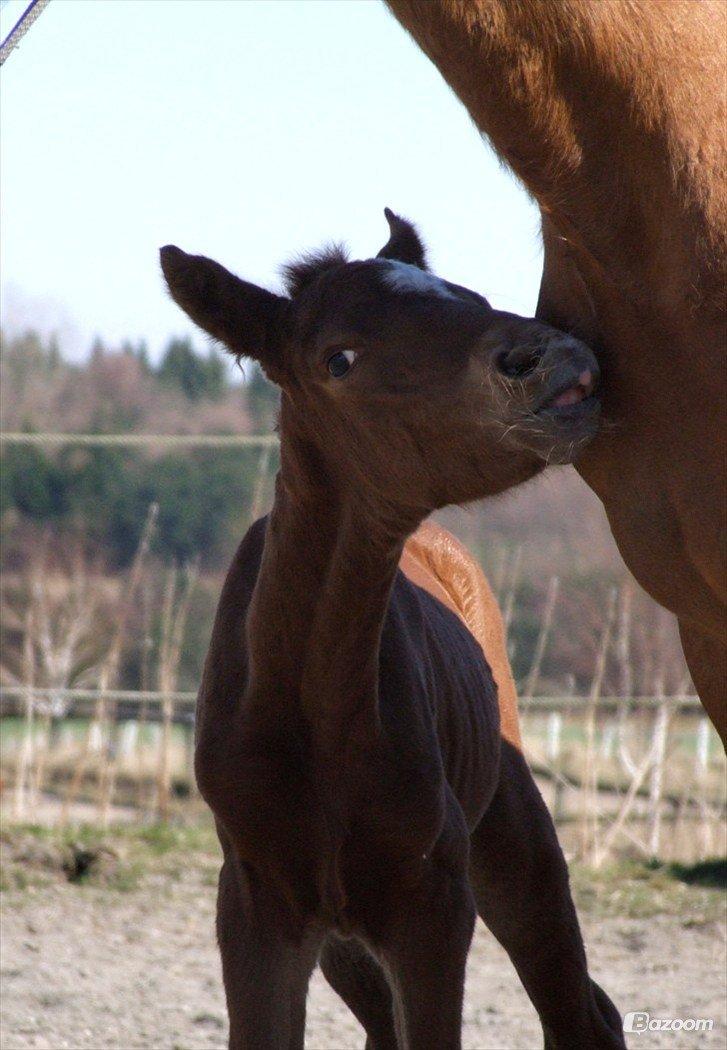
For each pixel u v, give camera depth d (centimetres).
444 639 775
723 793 1903
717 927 1291
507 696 880
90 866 1397
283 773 642
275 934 650
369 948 672
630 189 490
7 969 1086
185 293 642
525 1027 1023
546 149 487
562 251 549
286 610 641
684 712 2320
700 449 500
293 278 640
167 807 1761
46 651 3625
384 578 625
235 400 7394
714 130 481
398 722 647
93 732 2369
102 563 5256
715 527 502
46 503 5881
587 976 797
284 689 645
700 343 488
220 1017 1008
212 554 5894
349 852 640
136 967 1133
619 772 2114
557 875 798
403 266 590
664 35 476
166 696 1767
